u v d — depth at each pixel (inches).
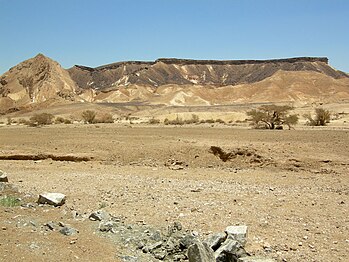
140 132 1477.6
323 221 477.4
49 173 824.3
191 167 913.5
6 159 1010.1
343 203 566.3
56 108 5506.9
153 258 369.4
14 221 437.1
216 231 436.5
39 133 1450.5
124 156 986.1
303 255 374.6
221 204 556.1
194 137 1246.9
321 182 735.1
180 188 672.4
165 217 489.4
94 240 398.3
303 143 1039.6
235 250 360.5
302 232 437.7
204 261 333.7
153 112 5078.7
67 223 446.6
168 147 1008.2
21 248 357.7
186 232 423.5
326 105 4475.9
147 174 821.9
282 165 876.6
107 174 817.5
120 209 526.3
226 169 880.3
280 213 511.5
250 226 456.8
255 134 1358.3
